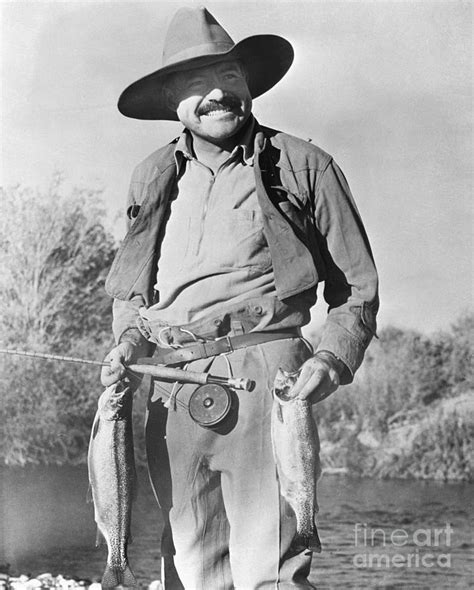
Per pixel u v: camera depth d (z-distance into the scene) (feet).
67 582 22.26
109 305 29.32
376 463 27.14
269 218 14.47
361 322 14.49
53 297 29.50
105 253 29.27
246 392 14.51
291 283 14.35
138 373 15.35
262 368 14.49
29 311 29.55
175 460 14.84
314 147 14.98
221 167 14.99
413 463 27.14
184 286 14.79
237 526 14.66
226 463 14.62
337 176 14.87
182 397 14.75
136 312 15.35
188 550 15.06
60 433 29.19
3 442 29.01
